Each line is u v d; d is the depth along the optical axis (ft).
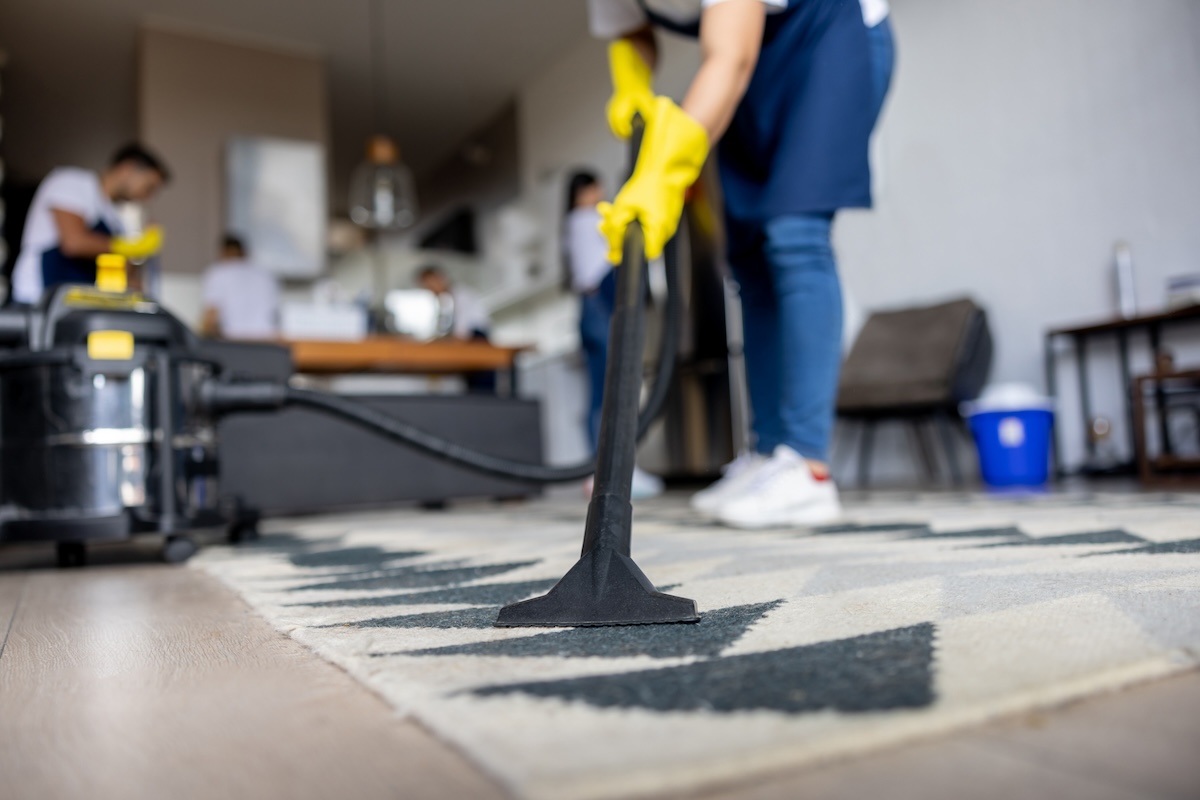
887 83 5.13
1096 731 1.12
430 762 1.13
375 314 16.12
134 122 23.30
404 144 25.58
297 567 3.76
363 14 18.42
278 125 19.15
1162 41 10.05
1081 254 10.82
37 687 1.72
